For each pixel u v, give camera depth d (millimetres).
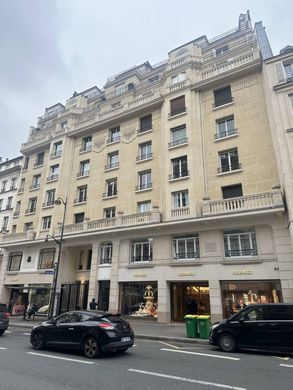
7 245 28344
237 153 19812
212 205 18125
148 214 20281
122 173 24484
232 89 21625
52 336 9484
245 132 19844
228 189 19359
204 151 21031
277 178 17609
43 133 34625
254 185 18250
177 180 20594
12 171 36125
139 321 18656
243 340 9406
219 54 25828
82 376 6367
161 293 18328
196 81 23359
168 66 26000
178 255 18812
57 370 6867
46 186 29328
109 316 9328
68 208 26641
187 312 17516
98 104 31797
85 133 29141
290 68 17859
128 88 31484
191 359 8258
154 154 23266
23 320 20828
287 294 14688
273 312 9445
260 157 18656
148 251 20094
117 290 20172
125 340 8898
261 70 20703
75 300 22609
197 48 26500
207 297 17250
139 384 5809
